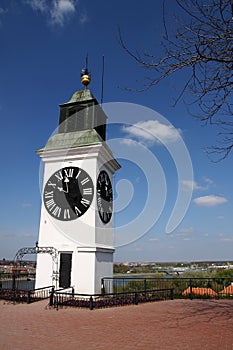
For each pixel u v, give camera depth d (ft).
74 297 51.06
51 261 58.75
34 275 63.52
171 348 24.88
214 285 68.39
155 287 67.77
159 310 43.65
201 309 44.50
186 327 32.45
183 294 60.49
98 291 56.59
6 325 33.37
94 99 69.21
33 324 33.88
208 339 27.63
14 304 48.14
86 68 74.90
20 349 24.38
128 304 49.24
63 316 38.73
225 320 36.22
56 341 26.91
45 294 56.29
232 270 79.25
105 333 29.89
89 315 39.60
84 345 25.70
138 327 32.53
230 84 25.54
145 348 24.90
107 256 62.85
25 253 60.03
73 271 56.90
